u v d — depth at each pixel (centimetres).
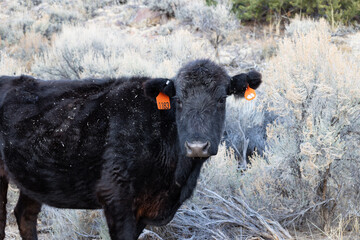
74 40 995
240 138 727
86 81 456
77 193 426
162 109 417
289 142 510
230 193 549
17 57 1102
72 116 423
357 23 1117
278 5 1173
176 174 417
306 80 493
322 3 1145
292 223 508
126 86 431
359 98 481
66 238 507
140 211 421
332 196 506
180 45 996
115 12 1356
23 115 440
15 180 452
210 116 384
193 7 1194
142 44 1075
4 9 1420
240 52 1061
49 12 1348
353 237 453
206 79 389
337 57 513
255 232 480
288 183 523
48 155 421
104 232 486
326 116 502
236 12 1204
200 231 499
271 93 527
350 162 501
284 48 605
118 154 398
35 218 493
